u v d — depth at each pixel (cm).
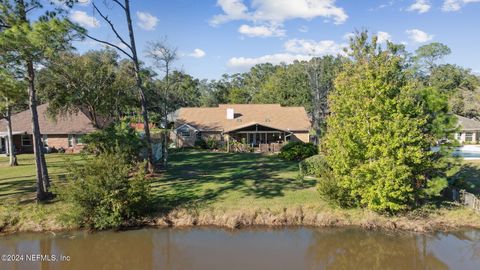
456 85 6456
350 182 1609
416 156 1512
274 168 2634
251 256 1336
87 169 1548
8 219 1563
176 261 1298
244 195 1847
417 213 1603
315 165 2292
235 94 8512
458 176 2088
